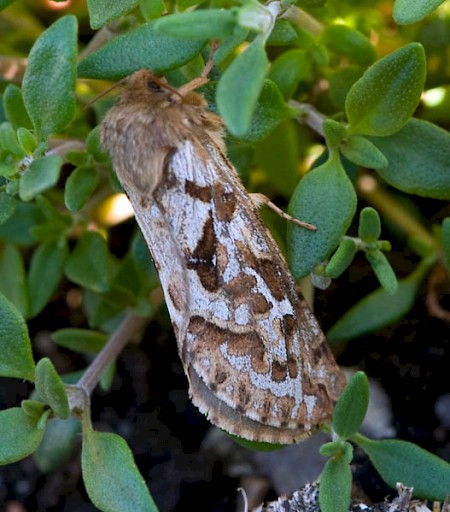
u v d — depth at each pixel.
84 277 0.13
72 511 0.14
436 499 0.12
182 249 0.12
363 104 0.12
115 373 0.14
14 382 0.14
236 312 0.12
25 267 0.15
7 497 0.14
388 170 0.13
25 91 0.12
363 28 0.14
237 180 0.12
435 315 0.14
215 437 0.14
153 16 0.12
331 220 0.12
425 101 0.14
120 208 0.14
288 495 0.13
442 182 0.12
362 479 0.13
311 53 0.13
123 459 0.12
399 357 0.14
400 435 0.14
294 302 0.12
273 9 0.12
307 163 0.14
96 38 0.14
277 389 0.12
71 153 0.13
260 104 0.13
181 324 0.12
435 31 0.14
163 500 0.14
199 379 0.12
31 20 0.15
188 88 0.12
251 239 0.12
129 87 0.12
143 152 0.12
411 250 0.14
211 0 0.13
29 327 0.15
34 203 0.14
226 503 0.14
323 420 0.12
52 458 0.14
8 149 0.12
